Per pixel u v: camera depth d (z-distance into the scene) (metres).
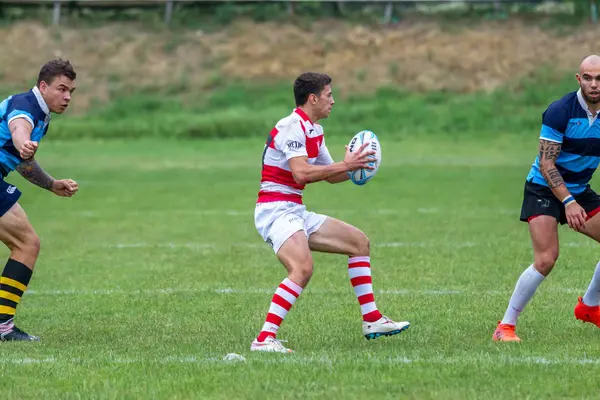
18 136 25.38
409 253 42.31
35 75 134.38
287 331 27.52
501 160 89.88
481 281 35.66
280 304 24.30
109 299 33.19
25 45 139.38
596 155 25.80
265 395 19.75
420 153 97.06
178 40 142.00
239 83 133.75
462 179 75.25
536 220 25.91
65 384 20.89
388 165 86.31
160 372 21.84
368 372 21.55
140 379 21.20
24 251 26.92
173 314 30.53
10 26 142.75
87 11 148.75
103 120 123.00
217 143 109.00
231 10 148.12
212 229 51.53
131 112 125.94
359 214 56.56
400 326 25.42
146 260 41.78
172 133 116.31
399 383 20.56
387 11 146.25
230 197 66.25
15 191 27.00
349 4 148.38
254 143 108.38
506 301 31.80
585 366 21.95
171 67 137.12
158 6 150.12
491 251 42.69
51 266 40.34
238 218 55.91
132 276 37.84
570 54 133.25
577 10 142.88
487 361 22.58
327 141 107.12
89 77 134.25
